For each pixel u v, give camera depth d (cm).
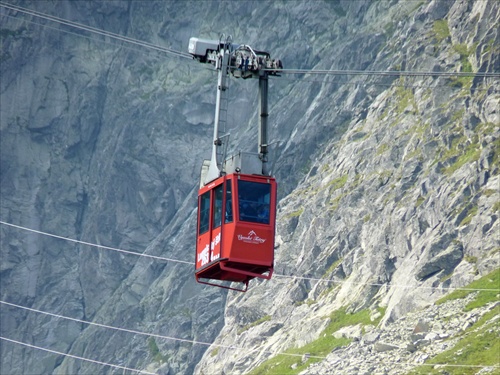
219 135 10988
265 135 10812
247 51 11012
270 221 10569
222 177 10731
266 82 10919
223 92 10988
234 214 10494
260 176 10656
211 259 10706
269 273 10525
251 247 10494
